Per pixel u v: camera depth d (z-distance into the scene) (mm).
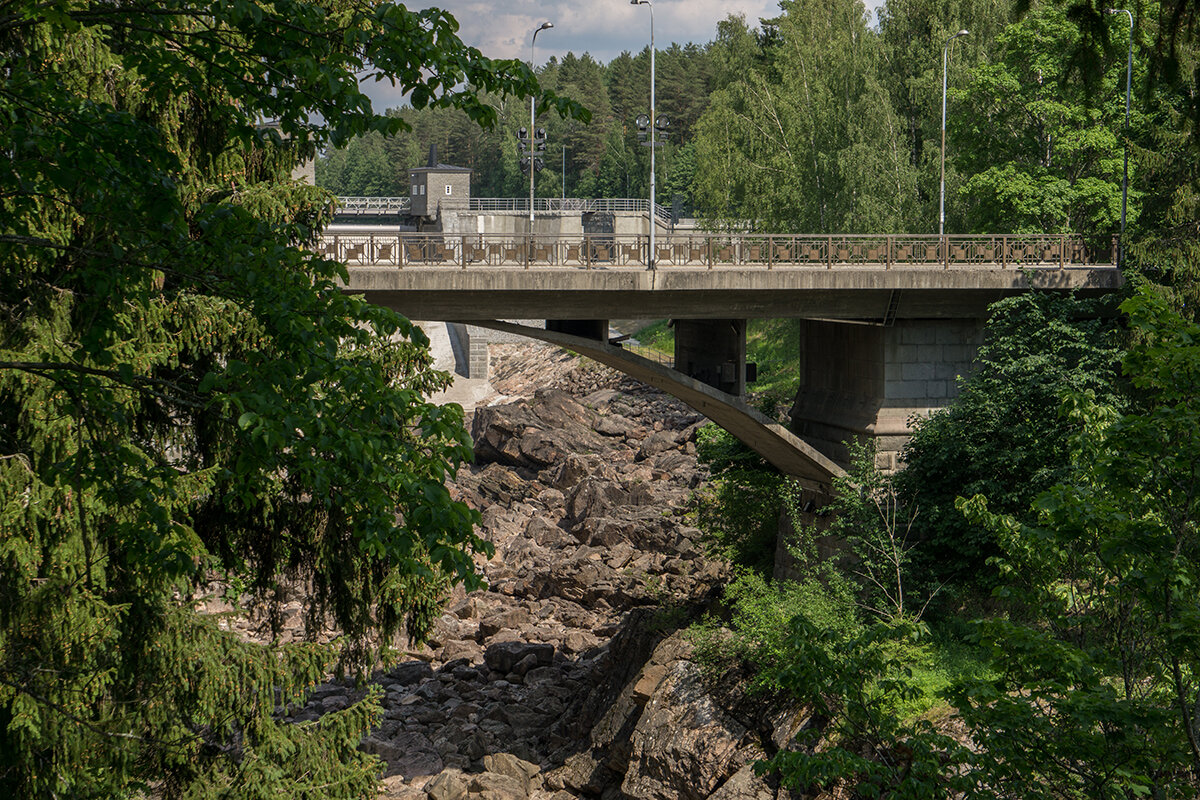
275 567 15703
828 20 61875
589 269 28719
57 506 10930
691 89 134250
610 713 29016
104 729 12297
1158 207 30812
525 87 8016
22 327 11305
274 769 13844
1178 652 8781
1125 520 9109
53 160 7789
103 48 12016
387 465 7355
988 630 9977
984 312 32125
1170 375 8992
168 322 13242
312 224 15539
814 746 22250
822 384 35531
